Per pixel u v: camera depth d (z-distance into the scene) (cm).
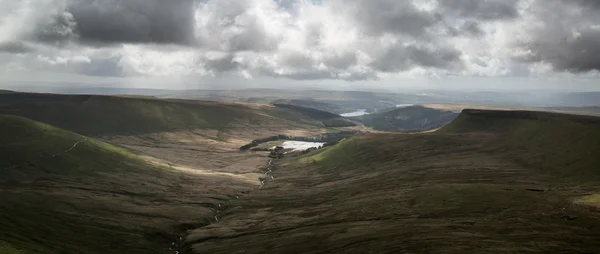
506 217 12056
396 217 13550
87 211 16275
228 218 17638
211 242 14112
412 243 10106
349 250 10531
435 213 13338
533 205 13112
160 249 13862
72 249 11781
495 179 18250
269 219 16462
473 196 14762
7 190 17512
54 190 18888
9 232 11388
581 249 8856
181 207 18950
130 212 17188
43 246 11188
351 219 14300
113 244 13262
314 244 11744
